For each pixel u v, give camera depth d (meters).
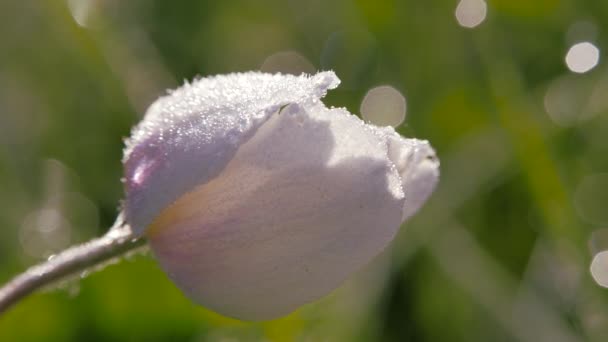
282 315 0.21
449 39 0.35
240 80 0.21
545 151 0.28
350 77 0.37
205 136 0.21
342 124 0.20
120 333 0.26
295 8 0.40
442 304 0.29
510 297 0.28
